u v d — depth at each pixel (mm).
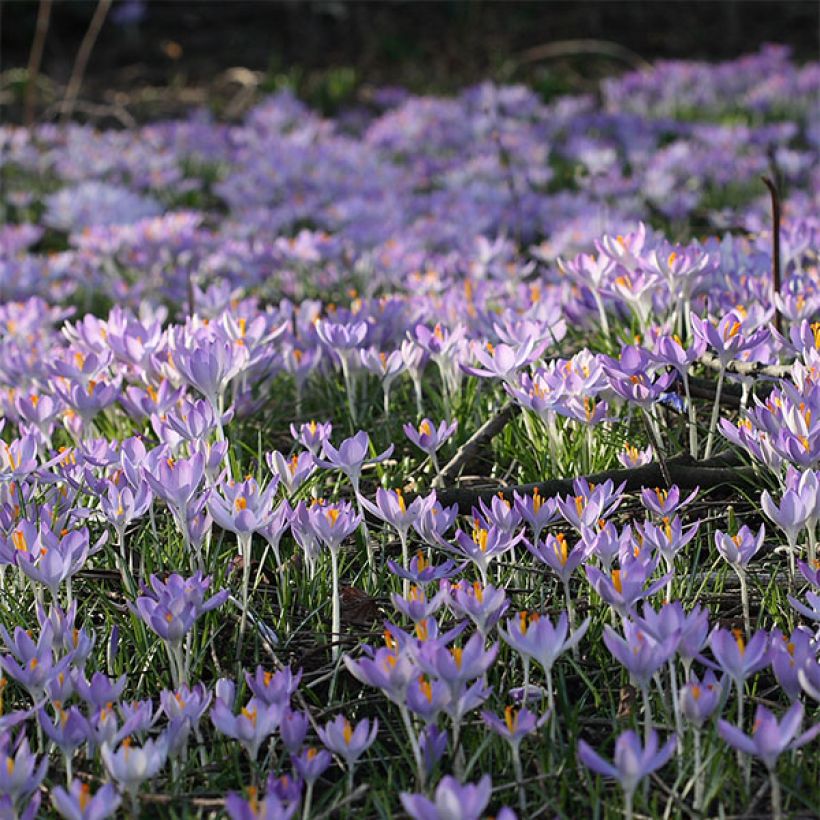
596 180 13086
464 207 12000
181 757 3857
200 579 4176
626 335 6590
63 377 6164
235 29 26797
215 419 5184
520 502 4309
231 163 17062
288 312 7414
